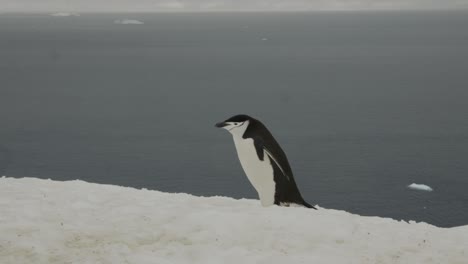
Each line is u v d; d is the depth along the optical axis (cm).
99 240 827
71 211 973
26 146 9781
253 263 750
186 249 793
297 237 850
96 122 12181
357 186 7469
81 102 15050
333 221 922
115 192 1177
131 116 12988
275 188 1128
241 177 7819
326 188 7394
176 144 9994
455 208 6600
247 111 13588
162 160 8838
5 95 16200
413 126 11631
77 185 1241
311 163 8612
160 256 768
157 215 947
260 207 1031
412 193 7175
